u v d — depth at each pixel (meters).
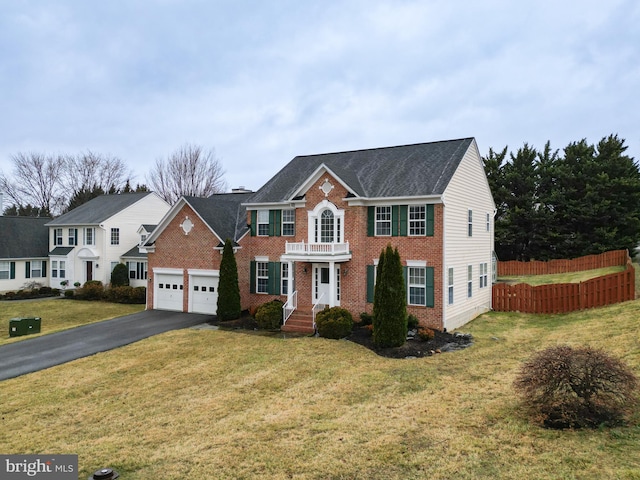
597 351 11.03
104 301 36.88
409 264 23.34
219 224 29.08
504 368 15.68
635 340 15.69
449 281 23.12
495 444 9.73
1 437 11.84
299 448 10.26
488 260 29.39
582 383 10.35
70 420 12.88
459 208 24.55
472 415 11.45
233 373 16.61
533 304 27.39
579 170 46.84
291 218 27.11
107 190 72.31
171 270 30.34
